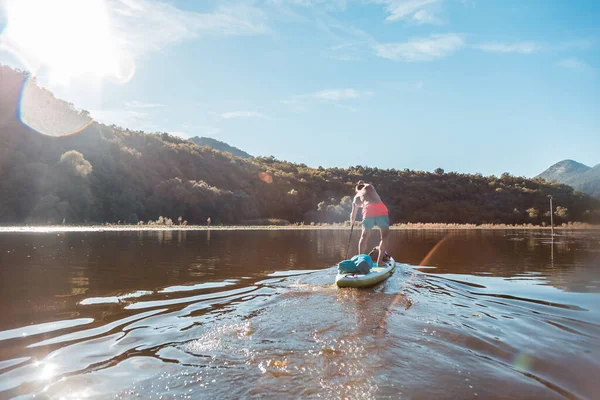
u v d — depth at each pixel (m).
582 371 2.39
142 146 61.81
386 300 4.25
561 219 64.25
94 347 2.71
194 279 5.47
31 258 7.55
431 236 19.05
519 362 2.52
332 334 3.03
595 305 4.07
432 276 5.99
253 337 2.95
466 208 66.44
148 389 2.09
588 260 8.19
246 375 2.28
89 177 39.84
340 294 4.53
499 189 73.56
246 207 53.41
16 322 3.28
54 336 2.93
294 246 12.09
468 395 2.07
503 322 3.41
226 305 3.94
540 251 10.37
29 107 43.22
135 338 2.90
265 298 4.27
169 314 3.57
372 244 13.34
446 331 3.13
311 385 2.16
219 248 10.77
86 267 6.47
